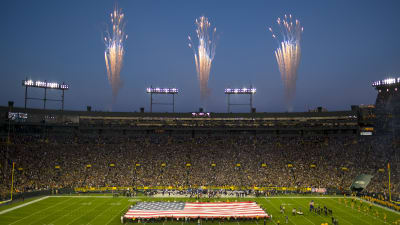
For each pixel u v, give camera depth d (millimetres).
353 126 122000
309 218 63781
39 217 63156
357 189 95000
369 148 110188
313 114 126812
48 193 91062
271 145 121250
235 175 103438
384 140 112688
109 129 127438
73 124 124000
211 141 125375
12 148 104438
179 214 62375
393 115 117875
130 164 108438
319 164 107000
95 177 100438
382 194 85562
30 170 96875
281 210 68875
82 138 121562
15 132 113875
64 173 100062
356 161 105188
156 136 128500
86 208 72250
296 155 113188
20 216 63844
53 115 121312
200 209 66375
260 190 96250
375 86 126125
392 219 62906
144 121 129500
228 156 114500
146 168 106750
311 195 92250
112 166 106688
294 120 127875
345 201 80938
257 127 128625
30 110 117500
